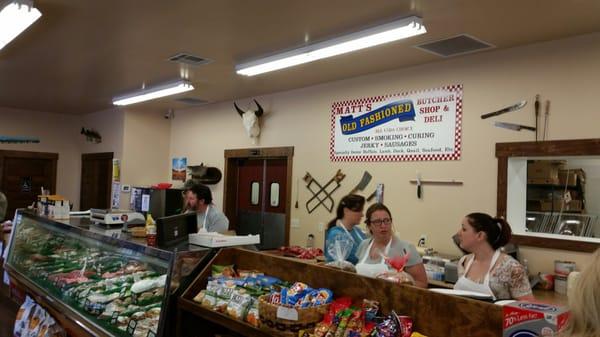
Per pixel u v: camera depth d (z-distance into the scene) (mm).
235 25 3318
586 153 3211
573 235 3389
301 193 5312
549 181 3514
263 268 2338
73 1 2977
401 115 4352
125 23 3342
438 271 3541
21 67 4691
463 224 2506
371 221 2672
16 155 7898
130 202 7016
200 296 2213
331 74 4672
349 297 1896
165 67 4555
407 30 3059
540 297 3074
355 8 2938
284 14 3082
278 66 4043
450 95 3998
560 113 3359
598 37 3213
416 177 4215
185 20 3252
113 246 2861
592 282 947
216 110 6656
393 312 1631
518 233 3562
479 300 1555
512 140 3605
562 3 2760
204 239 2535
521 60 3580
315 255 4449
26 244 4066
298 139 5387
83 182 8383
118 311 2494
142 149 7367
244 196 6340
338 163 4918
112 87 5637
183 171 7254
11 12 2895
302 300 1816
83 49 4000
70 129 8570
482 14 2963
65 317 2818
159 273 2381
